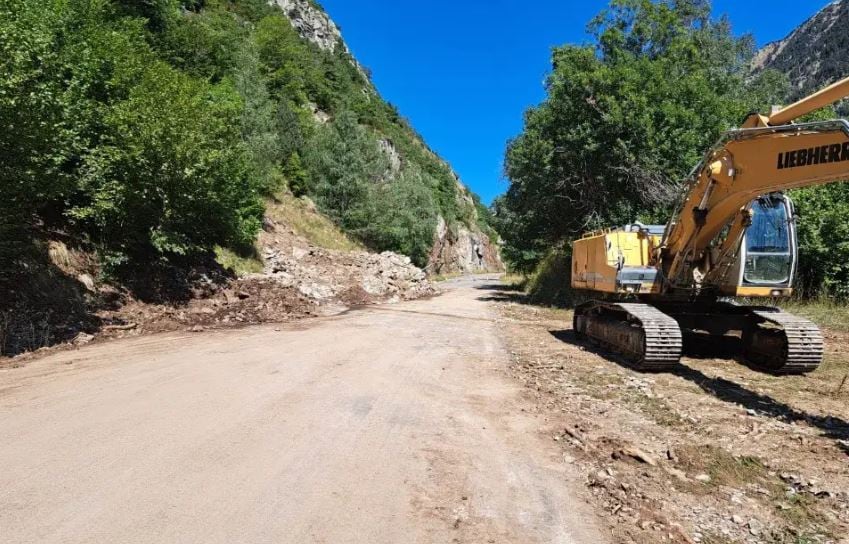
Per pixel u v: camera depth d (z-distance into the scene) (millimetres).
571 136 18297
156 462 4062
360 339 10391
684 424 5336
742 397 6398
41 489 3568
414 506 3539
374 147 38531
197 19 39188
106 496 3494
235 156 15680
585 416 5605
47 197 9734
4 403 5496
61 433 4629
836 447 4719
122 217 12320
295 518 3305
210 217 15539
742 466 4297
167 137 12484
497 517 3426
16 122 8289
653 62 18859
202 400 5746
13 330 8594
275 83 49781
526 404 6059
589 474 4148
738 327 8703
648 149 17453
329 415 5402
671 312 9047
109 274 11977
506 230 28766
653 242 9227
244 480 3814
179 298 13211
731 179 6871
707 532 3316
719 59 23797
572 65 18734
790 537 3260
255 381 6684
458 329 12492
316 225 30469
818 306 13953
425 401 6078
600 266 9750
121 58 14648
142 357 8031
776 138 6191
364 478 3938
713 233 7801
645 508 3592
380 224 35531
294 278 18750
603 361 8641
